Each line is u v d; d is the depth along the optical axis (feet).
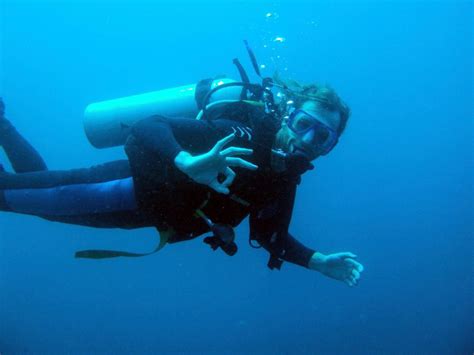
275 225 9.31
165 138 6.41
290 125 7.89
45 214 8.88
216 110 8.19
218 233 7.07
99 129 10.78
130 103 10.66
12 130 11.12
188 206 7.63
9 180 8.68
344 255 9.79
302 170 7.59
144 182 7.79
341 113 8.48
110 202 8.30
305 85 8.62
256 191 7.83
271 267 10.43
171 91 10.65
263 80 8.44
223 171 5.81
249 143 7.42
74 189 8.38
